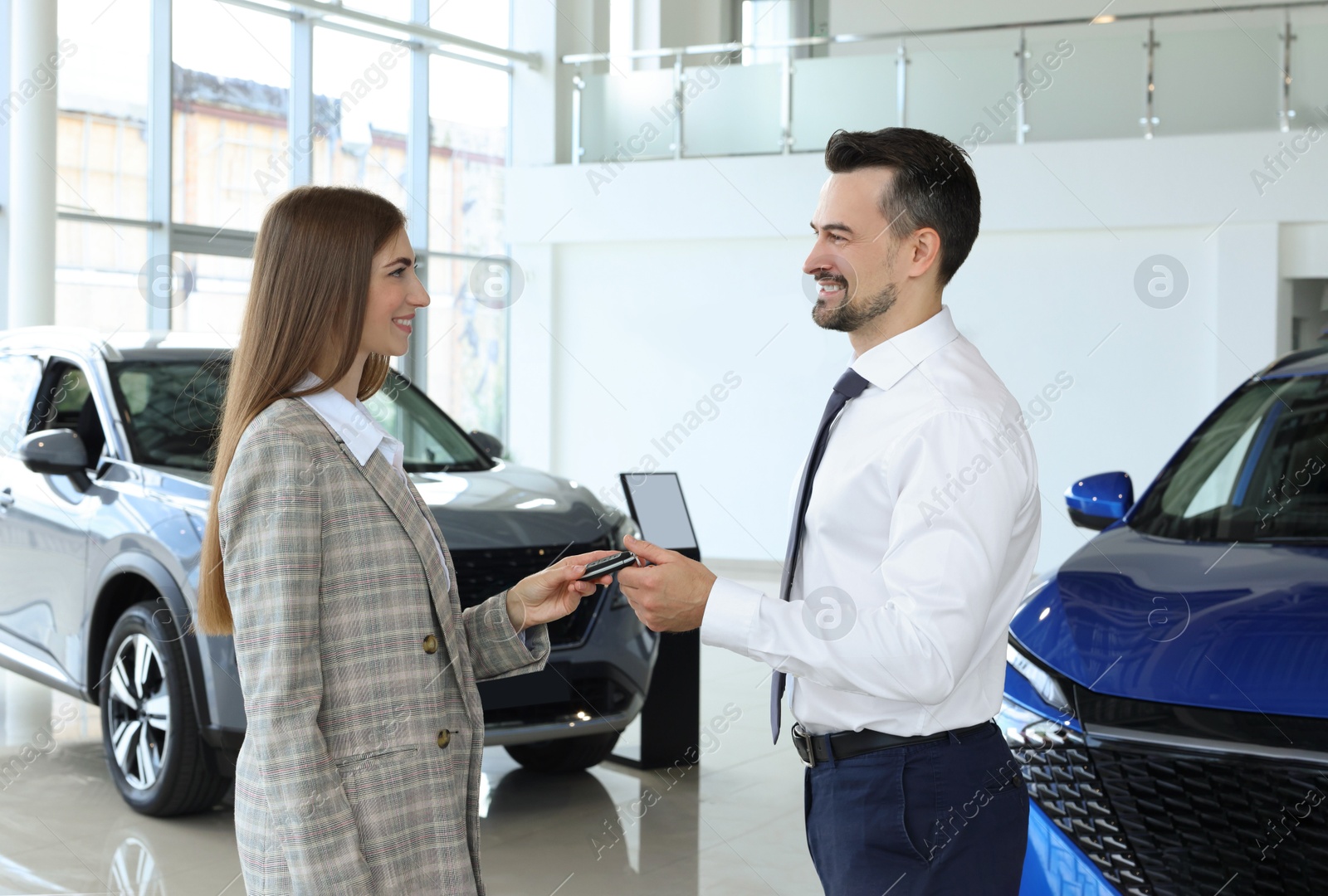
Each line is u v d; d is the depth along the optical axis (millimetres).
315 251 1376
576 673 3373
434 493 3590
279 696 1259
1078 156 8680
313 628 1291
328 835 1264
